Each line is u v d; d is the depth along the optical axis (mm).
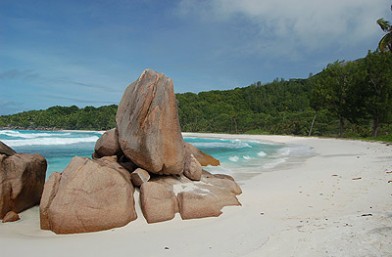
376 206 8516
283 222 7484
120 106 10820
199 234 7031
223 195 9328
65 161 19516
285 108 91500
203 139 48156
